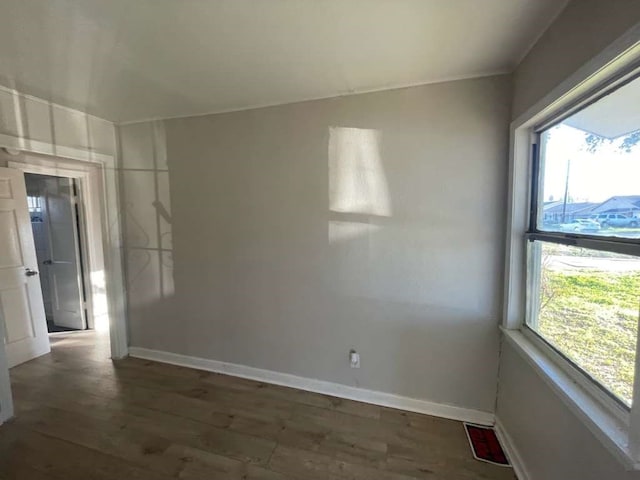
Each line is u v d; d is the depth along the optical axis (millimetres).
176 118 2682
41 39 1548
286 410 2227
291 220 2430
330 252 2344
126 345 3096
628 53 958
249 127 2480
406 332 2213
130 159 2869
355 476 1668
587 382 1217
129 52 1684
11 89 2158
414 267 2152
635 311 1009
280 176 2428
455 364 2125
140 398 2361
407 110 2078
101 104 2434
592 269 1234
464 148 1982
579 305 1316
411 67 1843
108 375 2713
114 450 1826
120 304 3020
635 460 883
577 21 1198
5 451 1807
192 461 1752
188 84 2076
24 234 3014
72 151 2559
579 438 1194
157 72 1914
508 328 1888
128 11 1335
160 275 2902
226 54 1708
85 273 3898
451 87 1979
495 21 1410
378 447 1876
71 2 1270
